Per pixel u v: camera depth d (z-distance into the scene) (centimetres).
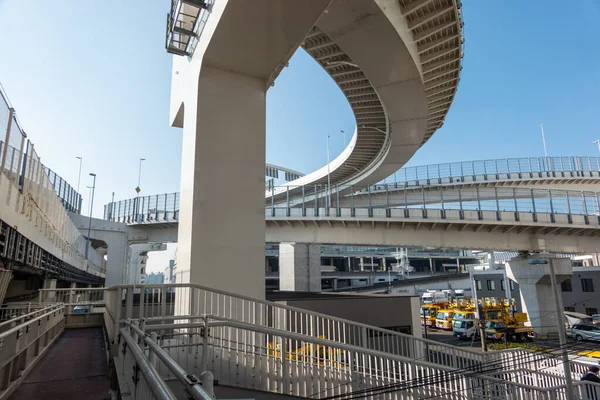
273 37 1020
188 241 1020
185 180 1109
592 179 4841
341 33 1655
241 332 818
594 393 1245
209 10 1047
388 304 1741
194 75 1161
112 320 755
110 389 537
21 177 1235
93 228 3922
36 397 513
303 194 3356
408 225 3033
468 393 800
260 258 1077
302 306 1537
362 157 4078
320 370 700
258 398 662
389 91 2220
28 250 1451
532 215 3012
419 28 1831
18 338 569
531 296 3628
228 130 1118
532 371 1256
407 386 723
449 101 2678
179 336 747
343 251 9338
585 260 5619
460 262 11081
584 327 3288
